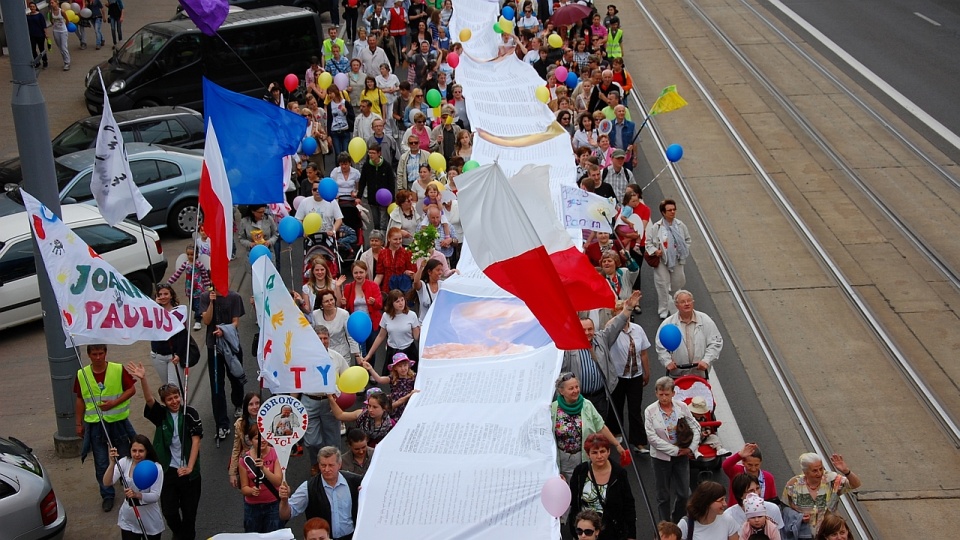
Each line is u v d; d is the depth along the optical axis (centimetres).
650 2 3269
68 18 2858
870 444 1218
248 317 1559
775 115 2347
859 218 1847
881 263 1684
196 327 1495
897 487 1139
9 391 1400
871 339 1453
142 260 1647
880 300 1570
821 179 2014
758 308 1544
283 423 915
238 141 1200
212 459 1202
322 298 1195
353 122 2088
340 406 1107
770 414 1278
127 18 3412
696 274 1652
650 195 1952
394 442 1021
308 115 1917
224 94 1188
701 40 2905
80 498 1148
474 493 945
